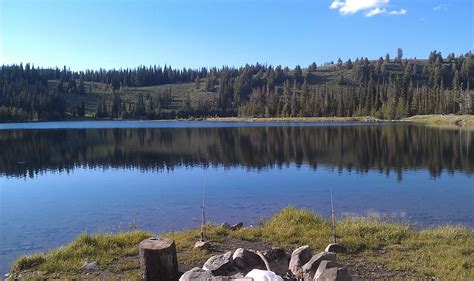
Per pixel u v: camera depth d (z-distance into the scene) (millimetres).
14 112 169875
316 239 13336
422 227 18812
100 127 127938
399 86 159500
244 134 87938
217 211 22891
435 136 72750
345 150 55000
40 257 11797
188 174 37812
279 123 140250
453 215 21375
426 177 34281
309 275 9469
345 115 161250
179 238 13820
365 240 13000
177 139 77625
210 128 115438
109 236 13734
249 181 33375
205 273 9195
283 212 16672
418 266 10922
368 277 10281
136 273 10531
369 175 35781
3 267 13953
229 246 12898
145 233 14328
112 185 32594
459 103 136000
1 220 21469
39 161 48594
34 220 21453
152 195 28062
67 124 151875
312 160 46375
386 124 119125
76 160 49312
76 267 11086
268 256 10633
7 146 65312
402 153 50719
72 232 19078
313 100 168500
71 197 27906
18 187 32312
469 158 45250
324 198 26234
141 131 104750
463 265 10820
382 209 23000
